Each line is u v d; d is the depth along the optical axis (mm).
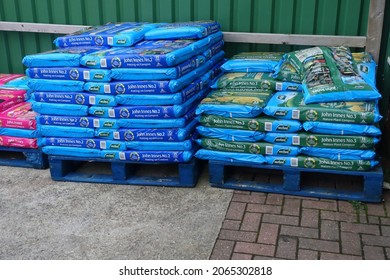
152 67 3846
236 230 3543
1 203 4066
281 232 3500
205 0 5039
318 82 3838
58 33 5500
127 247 3410
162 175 4371
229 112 3861
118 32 4340
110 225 3691
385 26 4691
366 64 4211
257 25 5012
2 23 5551
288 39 4887
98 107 4062
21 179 4488
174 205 3922
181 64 3975
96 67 3945
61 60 4004
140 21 5277
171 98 3896
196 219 3707
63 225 3719
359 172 3773
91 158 4273
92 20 5406
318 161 3809
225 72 4613
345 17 4766
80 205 3996
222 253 3293
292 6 4844
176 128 4012
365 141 3662
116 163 4242
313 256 3230
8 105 4766
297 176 3914
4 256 3355
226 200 3957
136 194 4129
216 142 3990
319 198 3934
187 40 4309
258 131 3859
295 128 3758
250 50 5156
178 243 3424
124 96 3963
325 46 4613
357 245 3334
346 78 3840
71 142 4242
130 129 4074
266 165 3945
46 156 4668
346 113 3621
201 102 4008
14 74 5695
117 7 5285
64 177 4414
